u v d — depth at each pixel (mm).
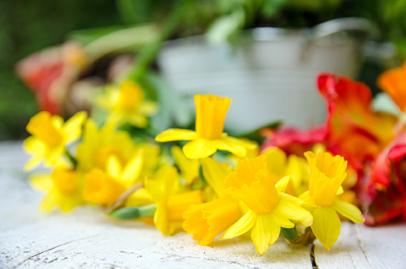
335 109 410
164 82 575
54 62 837
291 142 441
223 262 328
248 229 333
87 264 326
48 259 333
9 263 329
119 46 761
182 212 371
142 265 325
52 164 422
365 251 344
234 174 339
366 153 417
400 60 594
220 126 361
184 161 392
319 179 337
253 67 538
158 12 729
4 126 1239
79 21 1268
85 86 770
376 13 591
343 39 533
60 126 437
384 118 433
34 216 420
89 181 398
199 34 608
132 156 446
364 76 715
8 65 1283
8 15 1304
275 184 346
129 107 531
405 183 399
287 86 537
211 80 560
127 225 393
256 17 554
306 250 343
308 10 548
